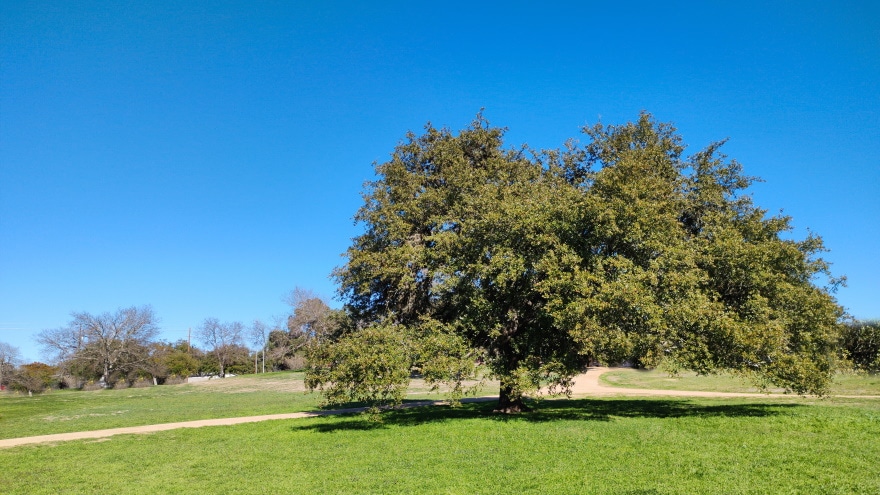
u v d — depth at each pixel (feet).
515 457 45.55
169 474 46.75
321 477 42.68
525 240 62.75
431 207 77.77
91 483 44.91
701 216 72.13
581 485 36.22
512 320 71.36
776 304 64.64
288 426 72.84
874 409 66.85
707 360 60.18
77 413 110.42
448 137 86.17
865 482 33.83
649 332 55.93
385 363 60.59
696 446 46.06
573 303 53.72
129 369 249.75
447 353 64.28
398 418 75.87
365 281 79.46
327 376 63.10
